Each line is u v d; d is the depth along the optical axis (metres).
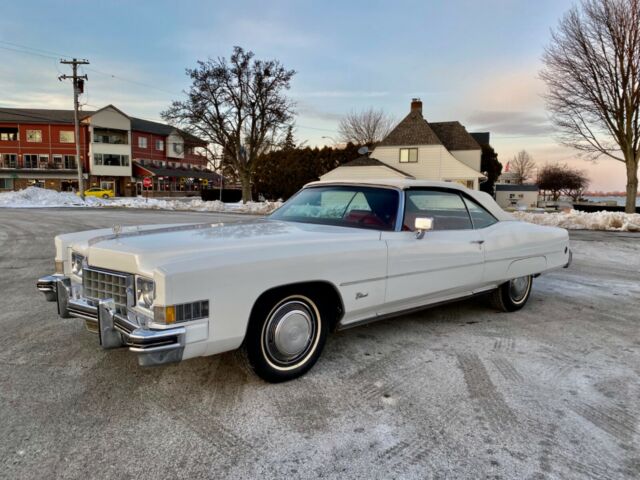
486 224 4.30
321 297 3.06
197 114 30.80
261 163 41.28
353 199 3.82
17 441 2.24
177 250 2.55
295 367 2.97
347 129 55.91
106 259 2.67
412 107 35.38
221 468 2.05
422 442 2.28
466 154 35.50
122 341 2.66
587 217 16.28
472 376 3.08
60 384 2.89
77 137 34.25
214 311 2.43
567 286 6.09
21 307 4.69
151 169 58.50
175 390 2.82
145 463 2.08
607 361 3.39
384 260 3.25
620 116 19.14
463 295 4.07
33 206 28.58
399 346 3.65
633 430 2.42
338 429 2.40
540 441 2.30
